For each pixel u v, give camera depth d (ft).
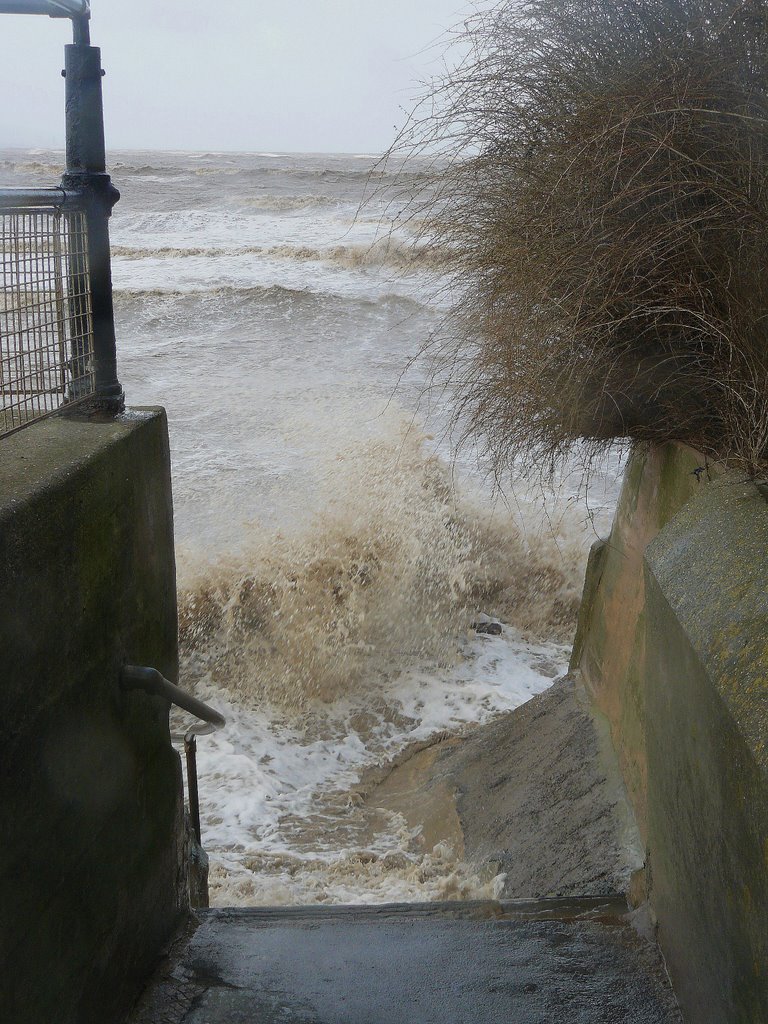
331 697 22.08
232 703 21.84
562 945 8.98
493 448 12.19
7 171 191.52
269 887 14.84
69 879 6.43
